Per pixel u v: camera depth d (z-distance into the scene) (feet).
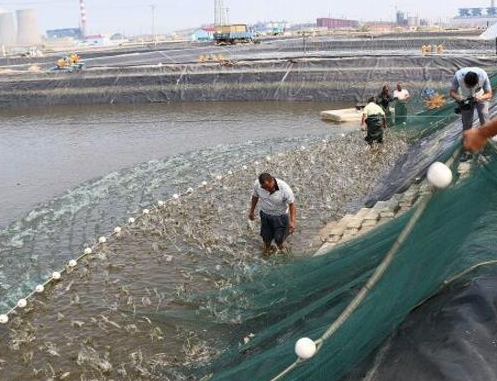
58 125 103.65
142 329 24.64
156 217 41.24
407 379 11.55
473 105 32.12
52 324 25.99
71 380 21.47
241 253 32.73
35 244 38.78
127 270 31.73
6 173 65.57
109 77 140.87
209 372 20.31
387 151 54.34
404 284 14.26
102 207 47.19
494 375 10.74
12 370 22.40
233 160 61.87
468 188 13.29
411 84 119.14
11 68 196.03
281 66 132.67
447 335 12.11
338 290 18.01
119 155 71.97
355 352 13.87
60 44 647.56
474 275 13.74
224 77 132.77
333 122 88.43
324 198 42.11
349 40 227.40
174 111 115.85
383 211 34.42
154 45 363.15
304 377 14.23
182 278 29.99
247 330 22.89
